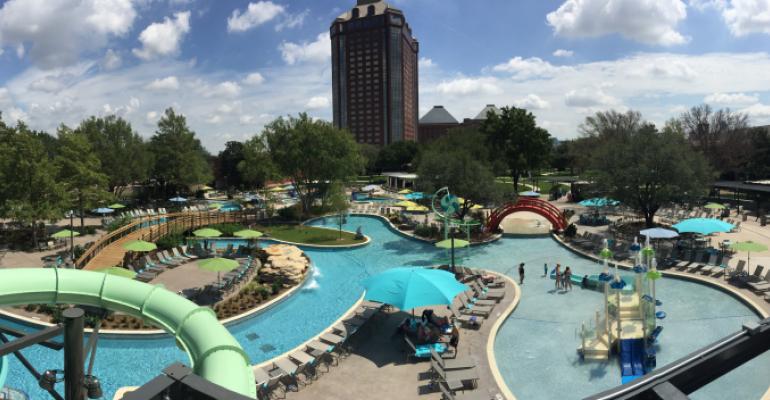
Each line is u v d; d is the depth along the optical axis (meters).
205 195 91.94
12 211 39.38
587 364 18.42
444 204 31.98
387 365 18.11
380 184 116.31
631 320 20.02
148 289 12.37
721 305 24.05
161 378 3.53
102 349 20.83
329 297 28.64
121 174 71.56
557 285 28.16
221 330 10.80
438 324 21.14
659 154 39.69
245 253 37.59
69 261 31.69
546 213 44.56
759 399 15.29
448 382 15.65
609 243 37.78
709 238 38.38
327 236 46.62
